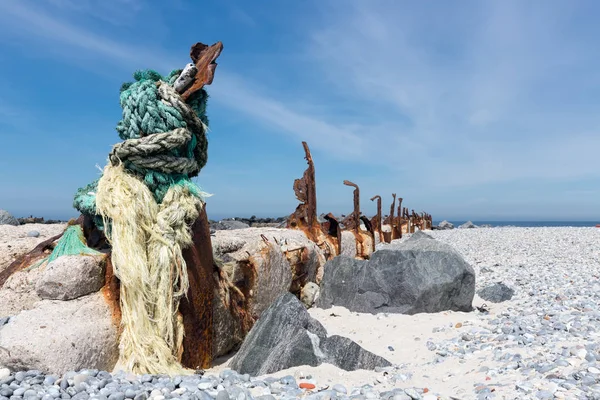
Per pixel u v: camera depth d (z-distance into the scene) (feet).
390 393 10.88
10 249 14.37
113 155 13.66
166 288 12.65
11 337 10.98
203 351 13.67
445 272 20.34
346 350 13.58
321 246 26.35
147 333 12.37
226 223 61.72
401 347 15.90
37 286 12.39
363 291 20.93
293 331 13.88
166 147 13.55
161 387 10.82
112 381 10.96
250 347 13.65
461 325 17.89
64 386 10.30
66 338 11.27
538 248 53.62
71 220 14.47
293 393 11.07
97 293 12.79
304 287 21.88
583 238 62.80
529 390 10.21
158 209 13.56
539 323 16.98
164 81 14.73
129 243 12.63
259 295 17.65
